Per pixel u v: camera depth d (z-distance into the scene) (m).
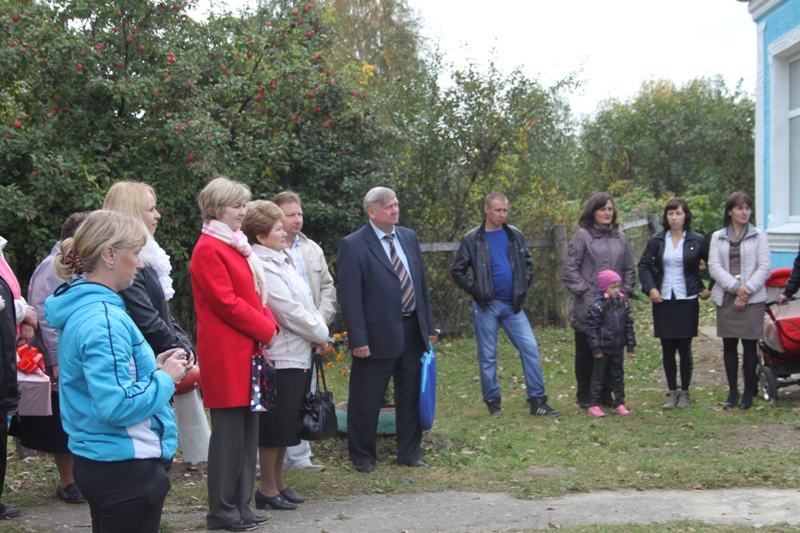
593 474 5.16
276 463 4.75
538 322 11.67
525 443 6.18
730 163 20.19
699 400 7.45
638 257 13.66
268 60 10.13
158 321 3.64
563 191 14.05
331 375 9.09
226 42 9.84
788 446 5.75
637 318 11.85
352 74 12.29
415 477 5.31
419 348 5.62
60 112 8.30
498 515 4.40
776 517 4.18
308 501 4.82
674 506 4.46
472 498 4.78
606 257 7.24
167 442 2.85
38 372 4.38
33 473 5.61
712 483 4.86
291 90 9.99
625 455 5.71
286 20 10.62
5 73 8.07
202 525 4.29
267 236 4.62
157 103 8.29
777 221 9.19
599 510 4.43
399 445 5.67
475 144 11.59
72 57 7.98
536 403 7.27
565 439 6.27
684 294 7.11
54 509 4.69
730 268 6.97
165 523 4.32
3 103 8.87
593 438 6.25
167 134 8.09
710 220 17.03
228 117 10.01
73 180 7.75
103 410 2.55
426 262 11.02
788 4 8.77
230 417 4.10
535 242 11.51
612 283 7.06
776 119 9.17
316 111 10.25
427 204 11.70
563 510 4.45
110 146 8.45
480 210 11.95
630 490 4.84
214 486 4.12
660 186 20.61
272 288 4.53
